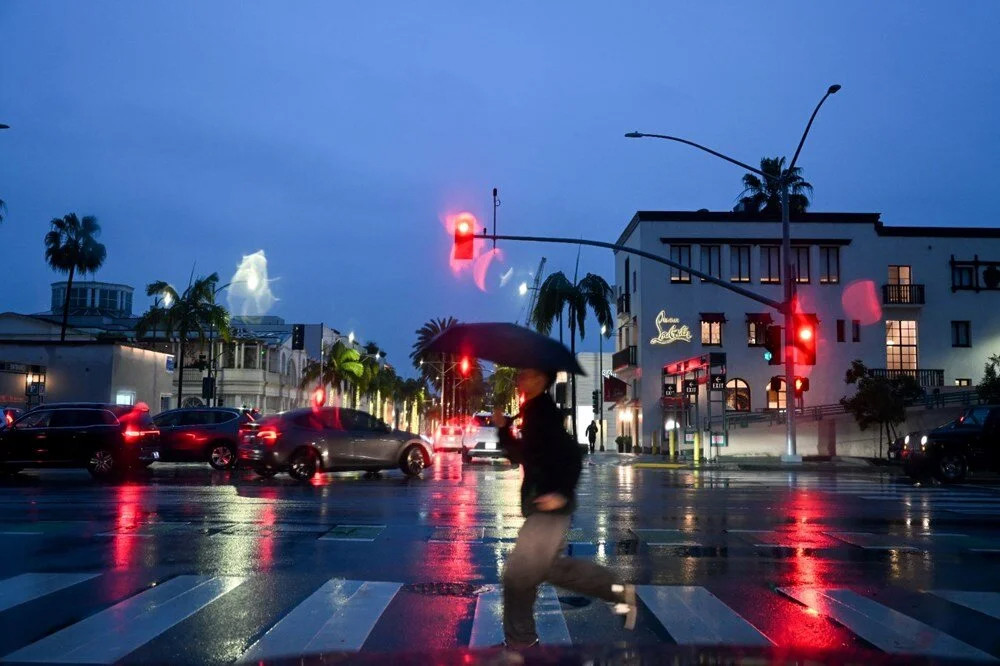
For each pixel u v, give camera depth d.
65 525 11.97
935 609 7.37
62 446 21.20
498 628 6.49
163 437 25.30
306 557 9.57
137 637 6.17
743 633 6.45
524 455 5.15
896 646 6.11
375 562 9.30
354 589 7.87
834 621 6.88
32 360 40.28
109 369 40.31
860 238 47.66
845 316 47.28
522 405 5.26
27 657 5.67
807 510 14.96
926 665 2.31
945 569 9.34
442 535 11.30
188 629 6.41
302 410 21.34
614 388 50.09
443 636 6.26
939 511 14.97
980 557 10.13
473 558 9.59
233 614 6.88
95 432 21.33
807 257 47.62
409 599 7.50
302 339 41.75
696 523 13.01
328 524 12.32
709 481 22.39
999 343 47.75
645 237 47.41
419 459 22.22
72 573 8.55
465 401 110.94
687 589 8.13
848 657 2.34
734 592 8.02
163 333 61.97
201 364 45.91
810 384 46.66
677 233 47.28
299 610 7.03
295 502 15.25
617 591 5.16
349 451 21.22
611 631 6.46
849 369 45.09
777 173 56.78
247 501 15.34
